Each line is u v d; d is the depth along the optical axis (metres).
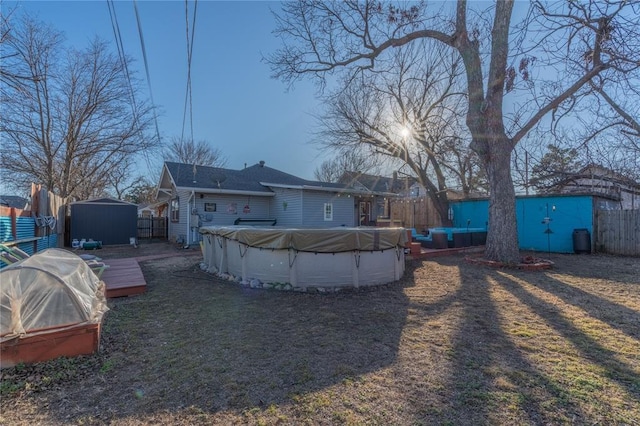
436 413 2.21
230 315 4.39
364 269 6.09
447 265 8.30
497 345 3.35
